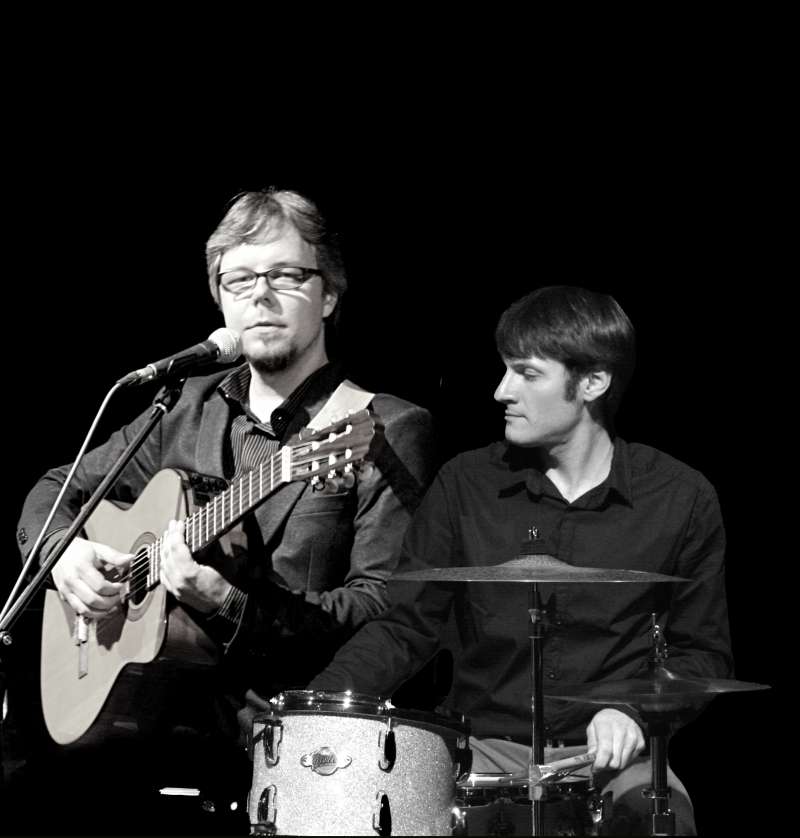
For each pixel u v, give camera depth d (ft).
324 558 42.24
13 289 57.00
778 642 48.62
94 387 56.75
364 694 35.35
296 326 43.75
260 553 40.45
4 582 55.06
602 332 39.32
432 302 54.54
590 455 39.96
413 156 55.88
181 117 57.62
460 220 54.95
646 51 53.16
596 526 39.24
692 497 39.19
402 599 39.75
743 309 51.08
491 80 55.11
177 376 36.78
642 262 52.65
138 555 41.65
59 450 56.29
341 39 56.34
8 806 45.24
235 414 44.93
